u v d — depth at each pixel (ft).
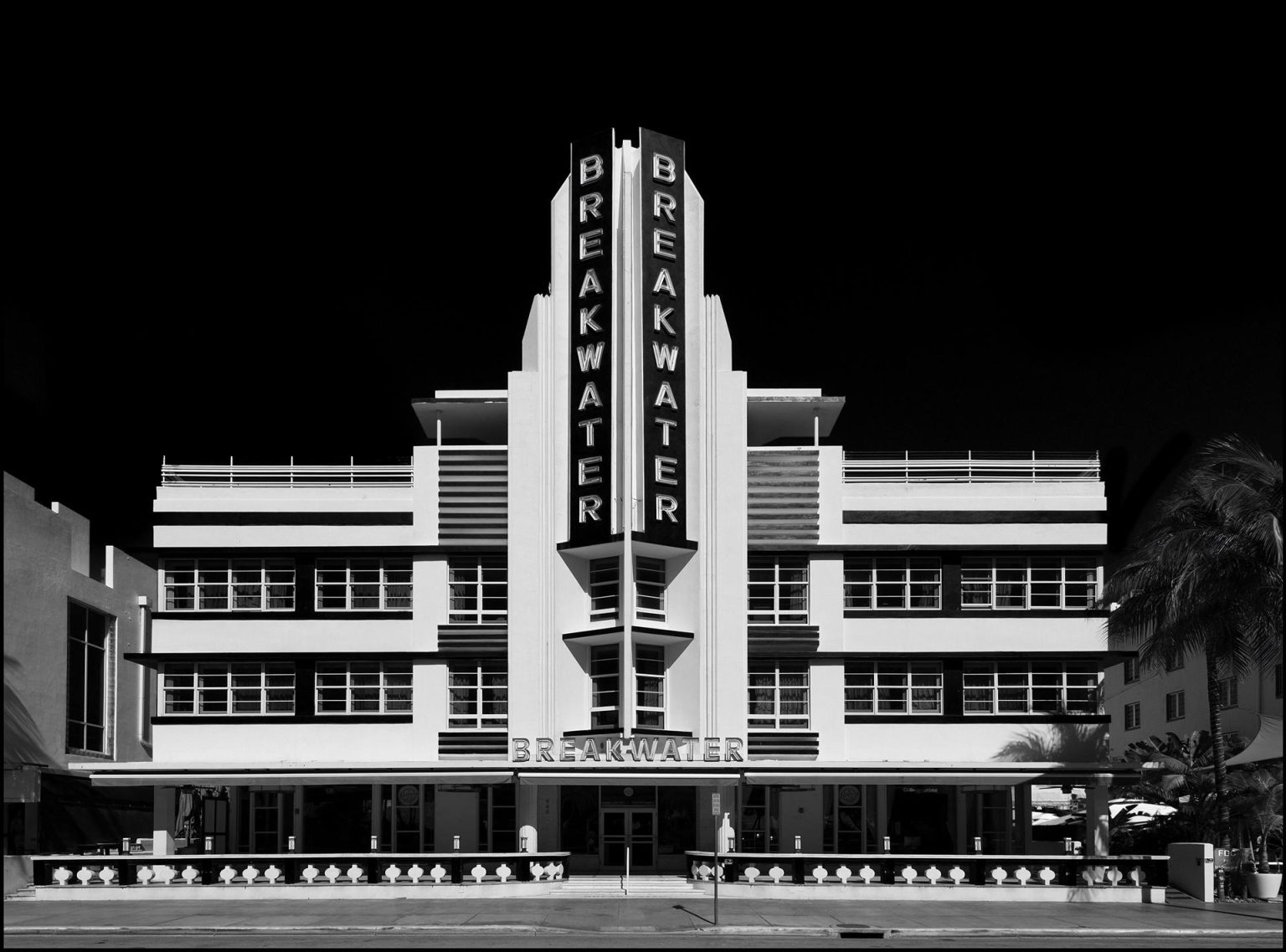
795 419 214.28
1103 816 188.75
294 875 173.78
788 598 196.24
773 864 180.14
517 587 190.08
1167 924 143.95
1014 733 193.26
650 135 194.90
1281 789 173.78
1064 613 196.03
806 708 193.67
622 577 184.24
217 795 218.38
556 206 198.49
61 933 136.56
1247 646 169.68
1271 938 136.26
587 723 188.55
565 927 139.44
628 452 186.39
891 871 175.32
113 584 238.89
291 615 195.83
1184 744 192.03
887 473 201.46
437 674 194.29
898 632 195.62
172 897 170.81
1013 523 197.77
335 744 192.95
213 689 195.31
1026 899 170.91
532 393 194.29
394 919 146.00
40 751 202.59
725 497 191.52
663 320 191.62
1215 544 164.14
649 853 195.00
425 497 197.67
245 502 198.08
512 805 199.52
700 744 185.47
